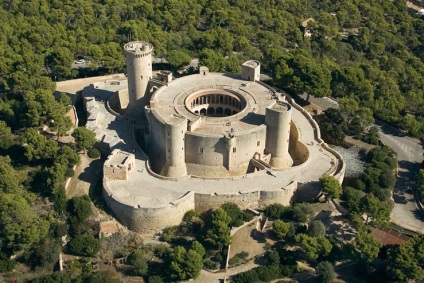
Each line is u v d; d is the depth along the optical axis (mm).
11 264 176500
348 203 190500
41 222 179125
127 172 197625
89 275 171875
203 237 182375
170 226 188500
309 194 198500
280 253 177625
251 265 177125
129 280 173125
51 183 193875
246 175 198750
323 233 181500
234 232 184625
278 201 193750
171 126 192875
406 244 170750
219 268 176125
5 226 173875
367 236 173625
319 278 168375
